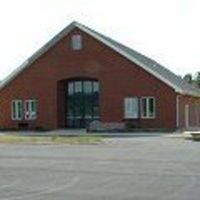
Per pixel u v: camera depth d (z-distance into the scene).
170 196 15.06
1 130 55.88
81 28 54.03
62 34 54.62
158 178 18.69
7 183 18.00
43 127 55.41
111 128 51.28
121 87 52.78
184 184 17.27
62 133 49.41
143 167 21.89
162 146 33.47
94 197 15.04
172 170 20.86
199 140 39.69
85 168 21.78
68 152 29.20
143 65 51.88
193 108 58.16
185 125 54.09
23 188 16.89
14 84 56.31
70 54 54.62
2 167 22.39
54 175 19.83
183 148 31.69
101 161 24.34
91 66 53.88
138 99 52.16
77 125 55.38
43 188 16.84
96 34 53.72
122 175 19.56
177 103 51.06
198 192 15.70
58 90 55.31
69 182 18.03
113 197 15.00
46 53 55.41
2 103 56.66
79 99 55.31
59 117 55.41
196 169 21.14
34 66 55.75
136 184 17.36
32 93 55.81
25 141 37.84
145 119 51.91
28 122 55.84
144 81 51.97
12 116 56.34
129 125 51.84
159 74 51.78
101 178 18.86
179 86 53.53
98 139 39.09
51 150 30.67
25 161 24.62
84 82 55.25
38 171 21.02
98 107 54.53
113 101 53.06
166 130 50.72
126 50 56.03
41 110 55.53
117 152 28.97
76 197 15.09
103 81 53.41
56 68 55.09
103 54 53.47
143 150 30.27
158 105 51.50
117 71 52.88
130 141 38.12
